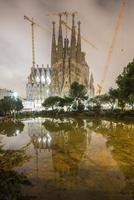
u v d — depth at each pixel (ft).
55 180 52.16
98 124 203.00
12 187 47.50
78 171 59.26
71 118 332.60
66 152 86.38
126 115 247.70
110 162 68.08
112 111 318.04
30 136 141.90
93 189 46.14
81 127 183.21
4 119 330.54
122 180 51.16
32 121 298.15
